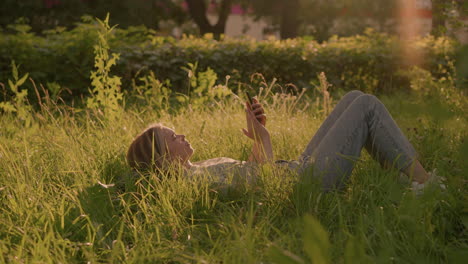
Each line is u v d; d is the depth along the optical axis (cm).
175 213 290
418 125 438
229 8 2403
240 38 932
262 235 252
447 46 888
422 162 384
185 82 798
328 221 271
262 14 2356
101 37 506
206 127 477
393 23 2214
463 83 337
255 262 212
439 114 171
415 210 245
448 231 254
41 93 715
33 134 457
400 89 922
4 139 432
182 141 335
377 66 933
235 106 571
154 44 817
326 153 317
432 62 912
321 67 898
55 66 723
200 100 591
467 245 231
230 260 225
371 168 334
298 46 908
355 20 2288
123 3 1853
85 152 382
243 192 309
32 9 1770
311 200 292
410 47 928
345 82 944
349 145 317
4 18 1744
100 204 288
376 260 192
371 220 252
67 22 1798
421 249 227
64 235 255
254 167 321
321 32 2259
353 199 290
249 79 845
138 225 271
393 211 260
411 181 305
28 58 707
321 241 113
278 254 125
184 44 845
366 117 319
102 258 245
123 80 764
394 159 315
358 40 1060
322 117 561
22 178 315
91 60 734
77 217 266
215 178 315
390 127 316
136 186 320
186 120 508
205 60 822
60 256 230
